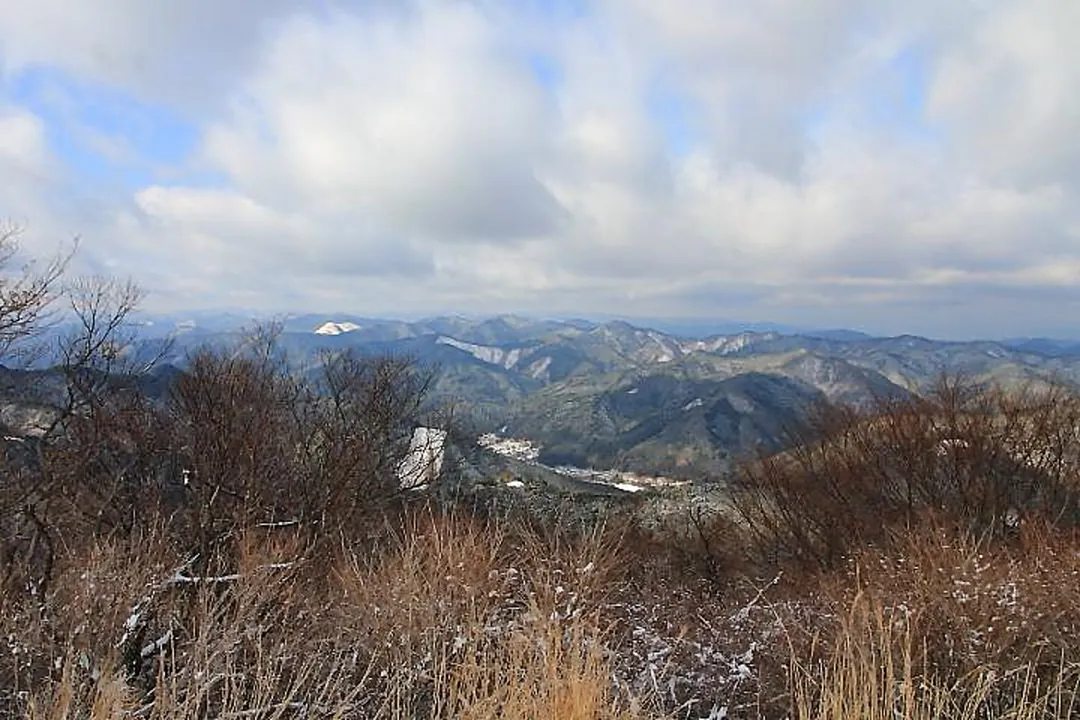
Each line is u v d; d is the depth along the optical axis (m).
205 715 3.56
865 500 11.60
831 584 7.39
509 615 5.70
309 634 4.78
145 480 7.18
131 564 4.41
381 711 4.07
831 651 4.51
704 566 11.46
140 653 3.85
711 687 5.05
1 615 3.72
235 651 4.04
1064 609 4.84
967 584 4.88
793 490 12.22
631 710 3.94
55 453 6.29
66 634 3.73
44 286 11.22
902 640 4.46
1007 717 4.06
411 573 5.45
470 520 7.99
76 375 8.78
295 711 3.90
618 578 7.95
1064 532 8.81
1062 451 10.94
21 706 3.40
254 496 7.09
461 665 4.20
